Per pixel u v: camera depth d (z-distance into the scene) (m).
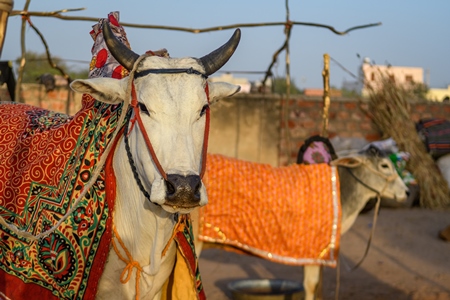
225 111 11.02
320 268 5.68
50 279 3.17
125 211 3.17
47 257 3.14
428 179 10.66
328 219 5.46
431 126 10.96
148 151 2.81
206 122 2.89
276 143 11.12
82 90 2.96
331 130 11.26
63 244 3.13
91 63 3.70
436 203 10.68
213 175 5.30
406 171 10.52
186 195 2.63
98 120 3.28
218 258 7.89
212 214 5.27
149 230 3.08
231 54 2.99
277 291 6.33
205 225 5.27
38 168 3.29
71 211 3.09
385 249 8.25
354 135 11.30
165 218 3.01
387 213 10.22
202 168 2.86
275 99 11.12
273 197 5.34
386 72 11.73
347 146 11.27
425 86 14.38
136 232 3.12
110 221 3.17
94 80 2.95
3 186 3.40
